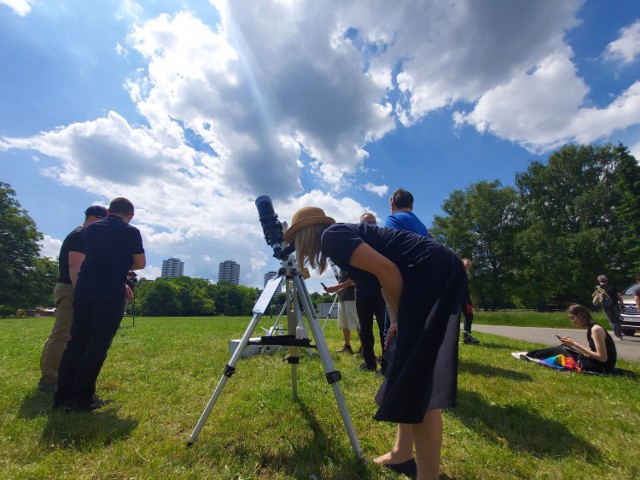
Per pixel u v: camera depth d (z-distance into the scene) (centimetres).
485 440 234
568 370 462
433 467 147
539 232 3631
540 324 1666
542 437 237
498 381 386
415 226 355
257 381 376
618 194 3459
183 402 308
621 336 1045
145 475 182
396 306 160
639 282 992
